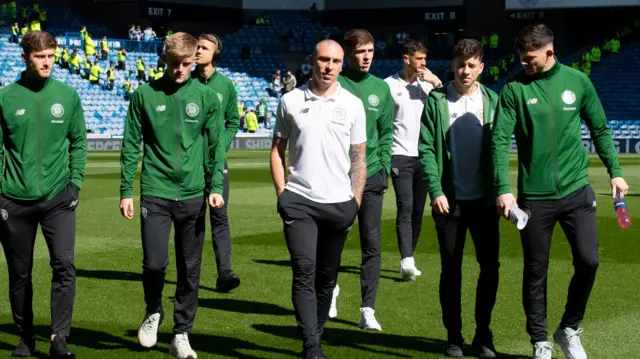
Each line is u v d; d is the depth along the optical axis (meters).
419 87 8.03
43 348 5.73
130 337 6.04
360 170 5.37
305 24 51.34
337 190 5.24
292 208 5.20
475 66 5.42
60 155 5.41
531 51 5.07
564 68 5.17
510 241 10.53
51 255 5.43
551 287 7.76
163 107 5.49
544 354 5.22
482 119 5.48
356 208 5.32
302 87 5.31
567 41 46.16
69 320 5.44
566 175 5.12
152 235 5.51
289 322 6.54
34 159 5.33
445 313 5.54
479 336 5.55
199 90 5.55
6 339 5.96
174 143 5.52
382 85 6.75
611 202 15.30
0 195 5.36
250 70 47.28
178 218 5.55
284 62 48.50
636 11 45.25
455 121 5.48
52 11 47.78
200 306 7.07
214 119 5.61
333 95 5.26
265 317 6.70
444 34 50.06
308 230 5.20
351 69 6.73
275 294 7.57
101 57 41.34
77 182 5.45
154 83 5.53
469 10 48.59
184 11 48.44
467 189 5.47
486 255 5.51
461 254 5.55
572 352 5.31
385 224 12.25
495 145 5.20
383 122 6.72
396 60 47.81
